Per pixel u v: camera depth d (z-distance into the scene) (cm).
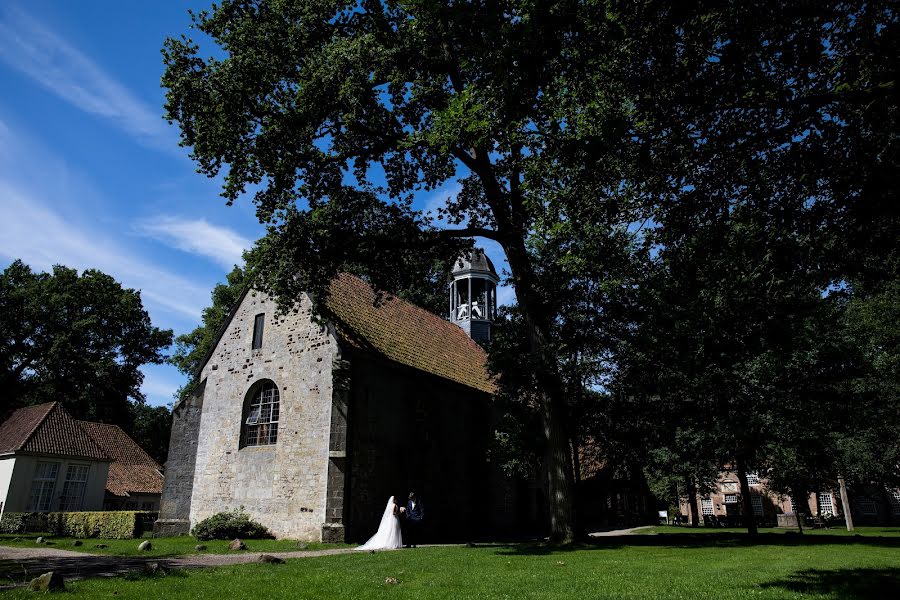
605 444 2141
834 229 775
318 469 2025
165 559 1320
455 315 3528
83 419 4856
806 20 671
